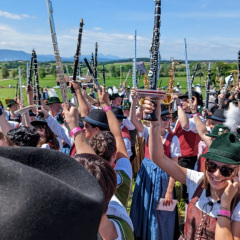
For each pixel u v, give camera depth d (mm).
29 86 4496
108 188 1323
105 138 2238
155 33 2260
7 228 568
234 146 2049
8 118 7207
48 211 596
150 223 3729
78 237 656
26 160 764
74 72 3033
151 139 2426
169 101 3078
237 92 6168
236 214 1962
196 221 2180
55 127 3578
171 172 2441
